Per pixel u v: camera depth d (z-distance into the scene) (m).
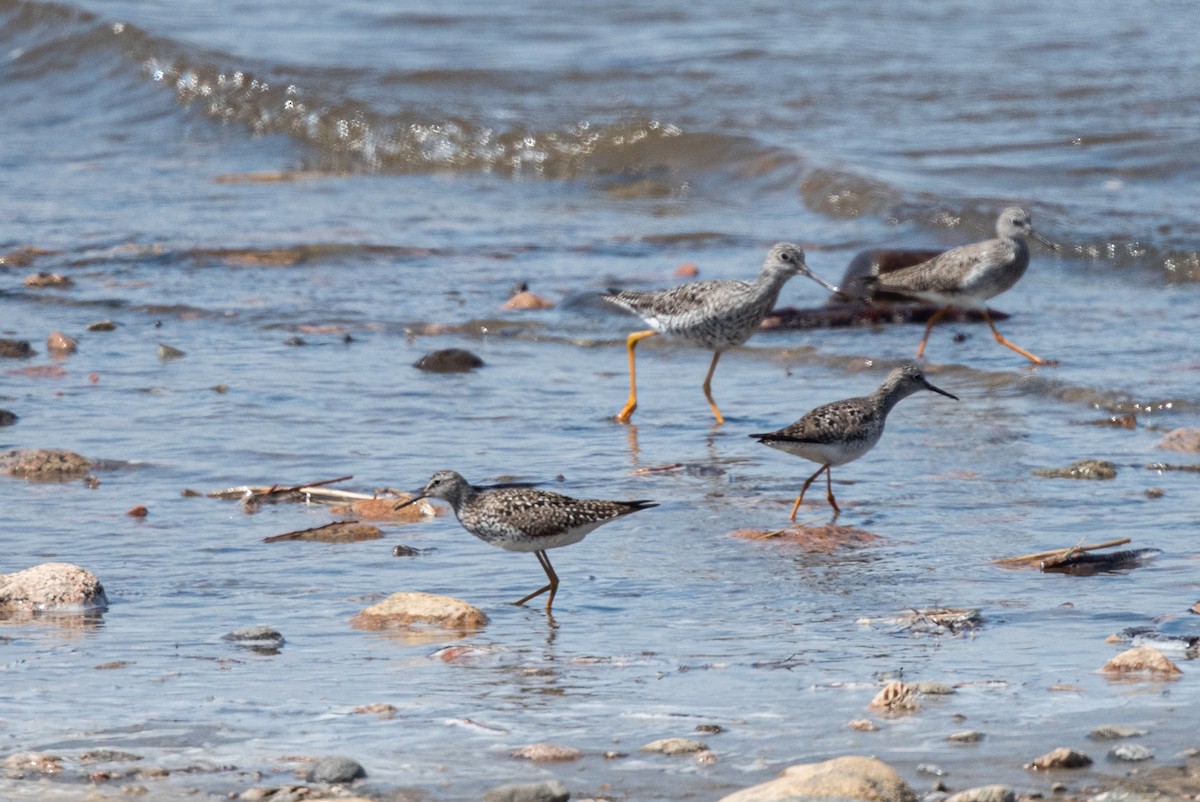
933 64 36.53
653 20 42.06
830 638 9.86
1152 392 16.52
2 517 12.77
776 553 11.88
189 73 36.25
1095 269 23.03
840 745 7.96
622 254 24.38
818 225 26.23
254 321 20.36
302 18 42.44
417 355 18.86
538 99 34.34
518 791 7.23
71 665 9.41
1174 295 21.56
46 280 22.12
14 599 10.57
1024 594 10.71
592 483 13.84
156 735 8.21
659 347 19.45
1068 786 7.29
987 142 30.19
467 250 24.59
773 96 34.09
